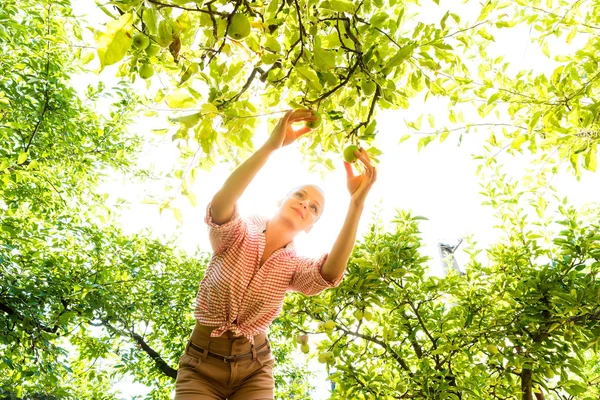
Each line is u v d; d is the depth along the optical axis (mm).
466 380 4535
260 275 1923
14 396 5941
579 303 4035
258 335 2027
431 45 1808
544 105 2836
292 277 2051
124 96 7891
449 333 4672
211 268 1961
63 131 6969
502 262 5207
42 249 6777
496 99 2746
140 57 1676
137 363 8961
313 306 4531
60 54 6781
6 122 5934
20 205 6977
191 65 1651
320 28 1823
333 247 1967
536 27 3094
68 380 8227
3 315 5375
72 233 7273
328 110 1842
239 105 1592
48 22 6078
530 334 4508
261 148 1686
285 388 10531
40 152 6980
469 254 5199
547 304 4516
